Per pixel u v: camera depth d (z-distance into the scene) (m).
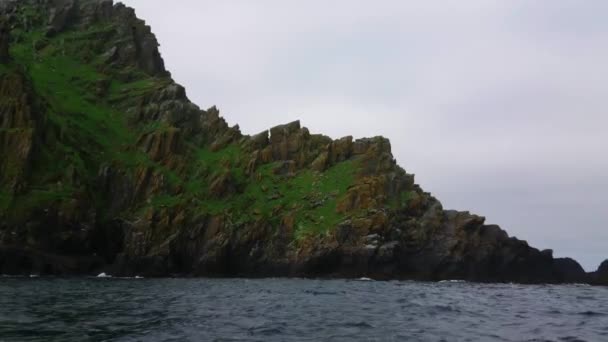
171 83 186.75
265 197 148.00
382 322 39.97
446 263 132.25
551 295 82.38
